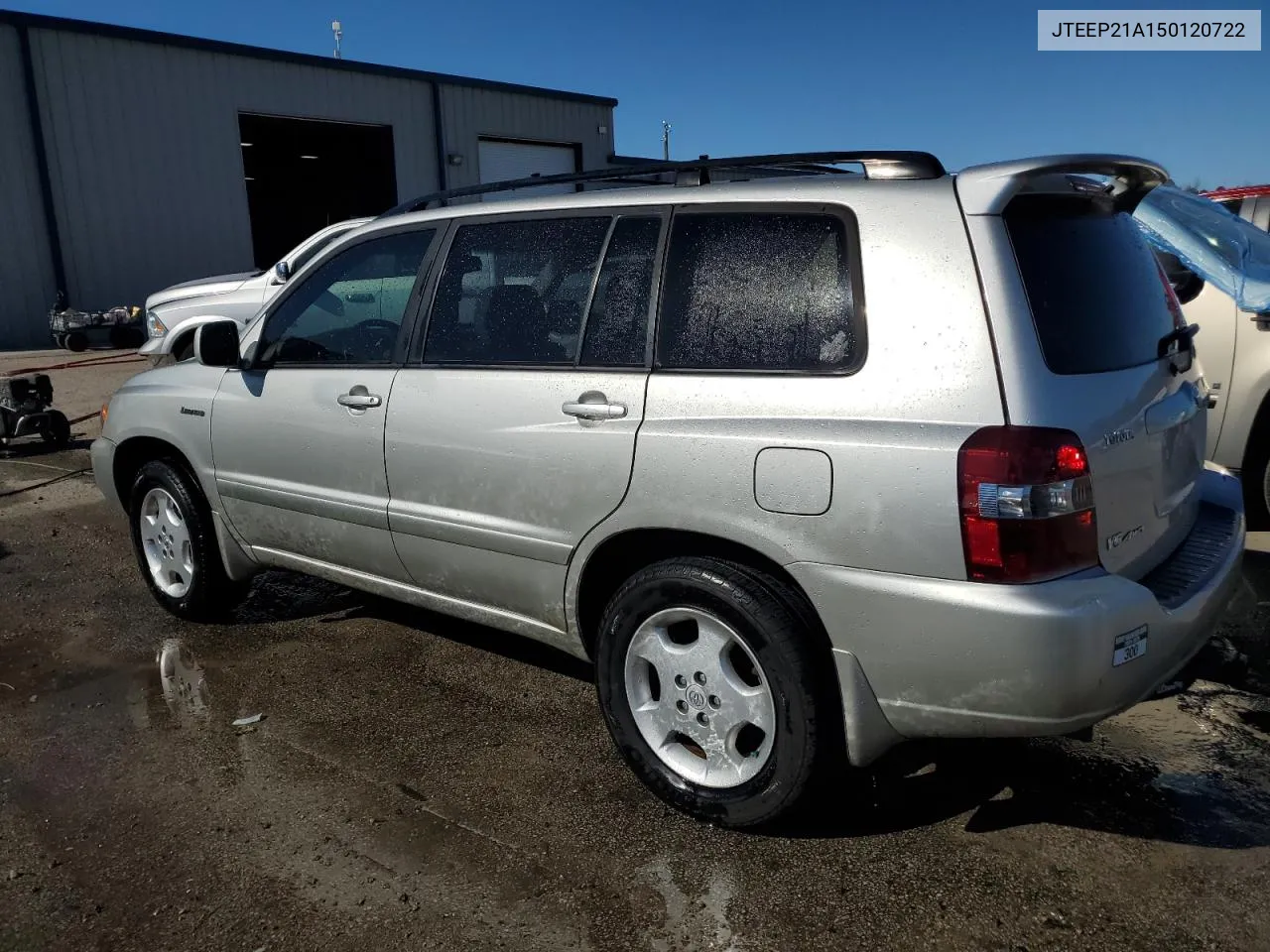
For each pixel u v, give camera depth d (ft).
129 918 8.28
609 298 10.07
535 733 11.45
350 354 12.46
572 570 10.17
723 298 9.32
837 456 8.22
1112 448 8.27
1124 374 8.79
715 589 8.87
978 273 8.05
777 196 9.21
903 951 7.71
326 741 11.32
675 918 8.14
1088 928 7.91
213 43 64.80
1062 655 7.57
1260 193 24.50
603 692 9.96
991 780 10.16
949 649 7.91
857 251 8.59
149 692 12.73
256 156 88.33
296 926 8.14
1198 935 7.79
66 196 60.08
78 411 35.83
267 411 13.06
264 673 13.25
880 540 8.09
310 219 103.04
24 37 57.47
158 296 32.78
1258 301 16.75
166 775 10.59
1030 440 7.64
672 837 9.29
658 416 9.36
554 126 85.87
